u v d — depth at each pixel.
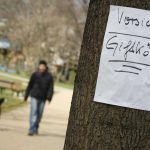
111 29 4.76
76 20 28.92
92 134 4.73
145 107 4.68
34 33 72.94
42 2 67.38
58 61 91.69
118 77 4.72
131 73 4.70
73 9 30.30
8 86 35.53
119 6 4.75
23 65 87.00
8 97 33.78
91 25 4.83
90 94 4.77
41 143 15.49
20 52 84.94
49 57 78.00
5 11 68.38
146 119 4.68
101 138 4.70
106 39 4.77
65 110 33.22
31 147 14.37
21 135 17.00
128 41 4.73
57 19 69.25
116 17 4.76
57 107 35.16
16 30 72.94
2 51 88.56
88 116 4.75
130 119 4.68
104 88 4.73
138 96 4.69
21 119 23.22
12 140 15.41
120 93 4.71
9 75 76.88
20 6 67.88
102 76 4.75
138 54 4.71
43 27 70.94
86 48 4.83
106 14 4.79
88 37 4.84
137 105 4.68
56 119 25.83
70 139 4.82
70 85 88.31
